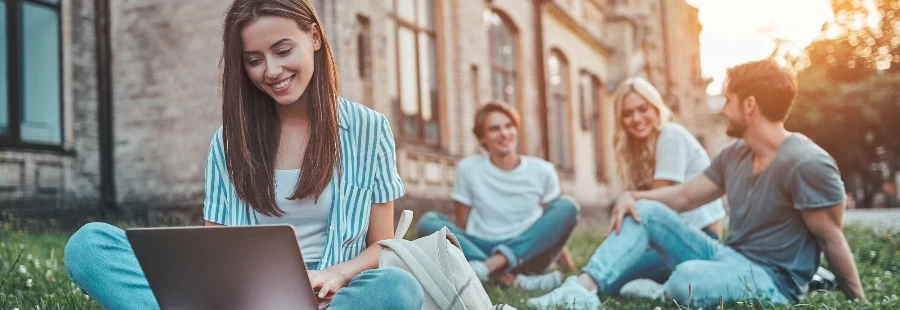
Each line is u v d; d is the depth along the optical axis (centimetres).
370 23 1121
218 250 197
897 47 3569
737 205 384
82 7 1021
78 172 997
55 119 979
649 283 416
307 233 243
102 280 223
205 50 1024
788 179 358
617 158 488
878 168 3906
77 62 1009
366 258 235
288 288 201
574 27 2033
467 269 234
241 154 235
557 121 1942
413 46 1288
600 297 404
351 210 243
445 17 1388
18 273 415
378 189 251
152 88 1045
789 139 367
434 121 1351
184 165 1029
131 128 1048
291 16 228
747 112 369
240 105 235
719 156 402
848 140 3656
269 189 236
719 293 361
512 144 562
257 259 198
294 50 227
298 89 230
